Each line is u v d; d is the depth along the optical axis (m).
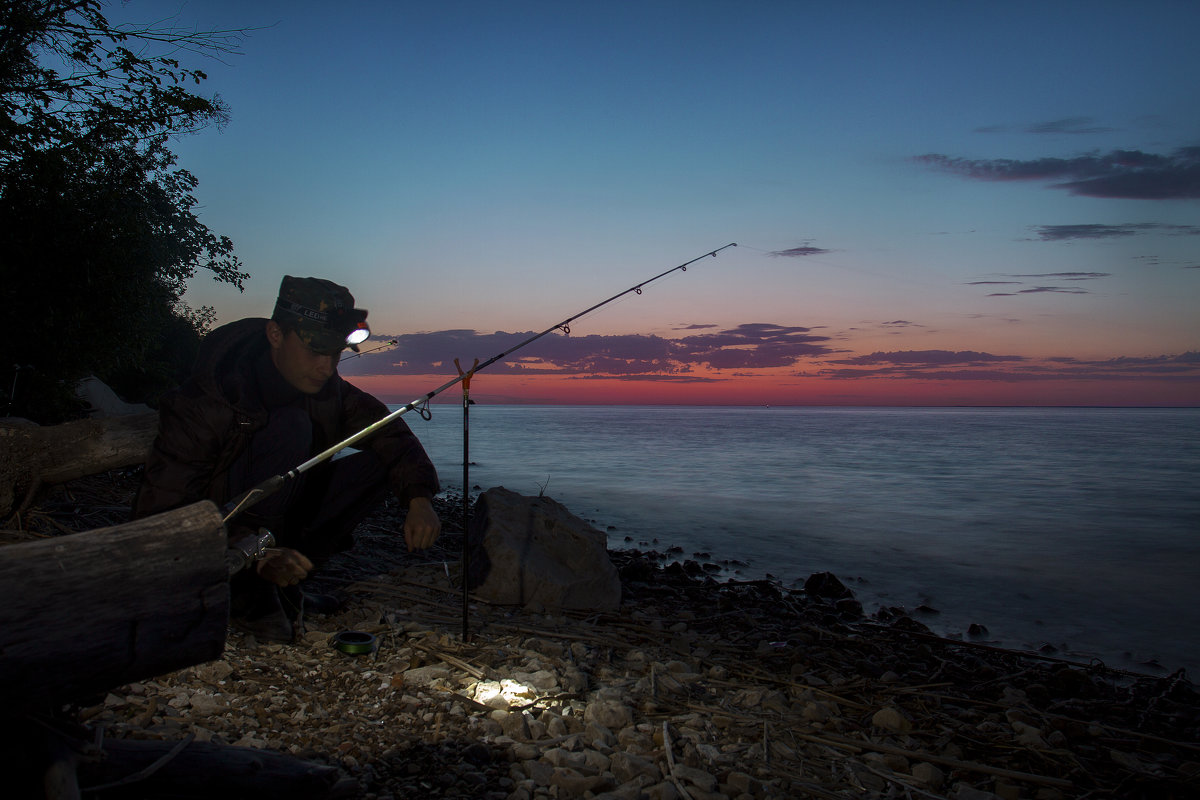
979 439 62.50
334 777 2.27
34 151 9.33
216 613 1.83
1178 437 68.75
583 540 5.80
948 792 3.14
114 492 6.76
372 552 6.83
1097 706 4.74
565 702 3.53
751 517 15.60
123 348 11.27
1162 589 9.44
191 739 2.08
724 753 3.18
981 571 10.48
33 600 1.59
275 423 3.57
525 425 96.81
